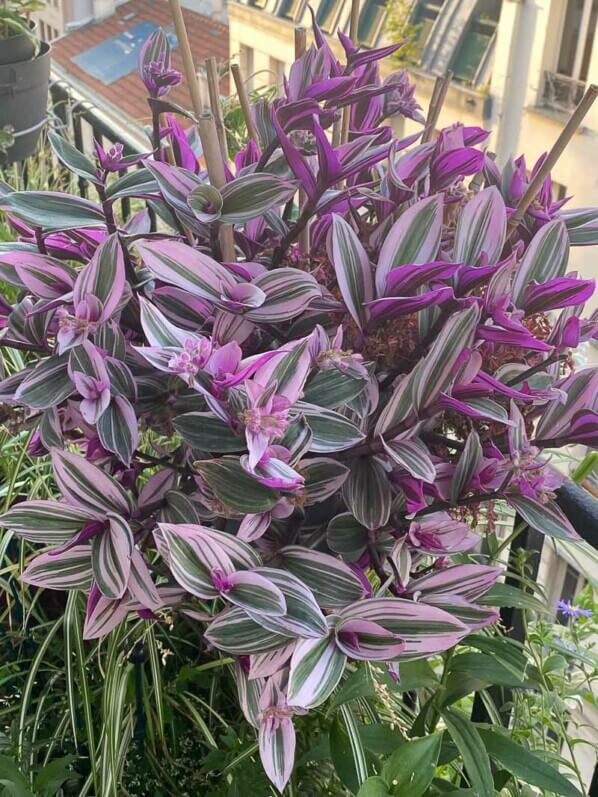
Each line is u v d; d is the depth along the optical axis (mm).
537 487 468
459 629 440
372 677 532
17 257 480
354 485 482
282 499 442
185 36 492
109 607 500
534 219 546
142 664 657
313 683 430
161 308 501
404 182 533
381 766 566
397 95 584
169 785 675
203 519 522
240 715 688
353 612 450
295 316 511
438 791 591
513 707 684
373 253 525
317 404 460
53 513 463
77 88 1373
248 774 602
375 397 485
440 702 581
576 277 493
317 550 531
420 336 489
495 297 455
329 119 483
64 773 632
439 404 452
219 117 518
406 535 485
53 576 482
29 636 732
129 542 438
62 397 460
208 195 463
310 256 543
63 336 458
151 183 510
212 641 447
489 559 651
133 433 457
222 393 421
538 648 735
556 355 490
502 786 611
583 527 557
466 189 590
